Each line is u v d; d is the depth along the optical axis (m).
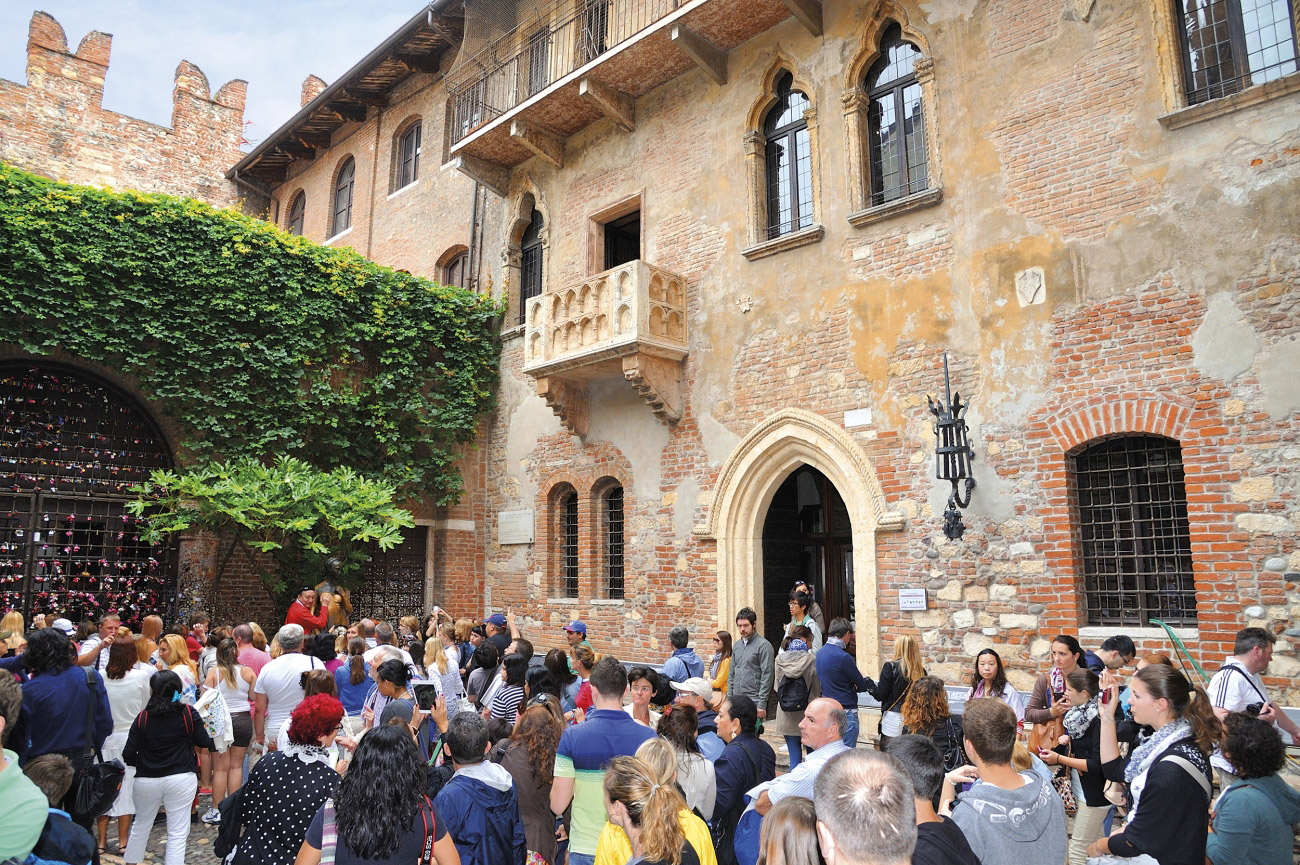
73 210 13.39
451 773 5.55
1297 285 8.34
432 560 16.81
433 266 19.95
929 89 11.21
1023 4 10.53
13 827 3.55
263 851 4.42
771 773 5.16
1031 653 9.57
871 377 11.32
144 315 13.85
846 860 2.48
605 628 14.22
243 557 15.09
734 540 12.56
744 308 12.85
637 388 13.16
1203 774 4.19
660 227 14.23
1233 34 9.16
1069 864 5.84
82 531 13.90
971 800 3.74
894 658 7.35
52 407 13.82
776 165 13.14
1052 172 10.08
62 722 6.13
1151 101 9.44
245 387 14.55
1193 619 8.85
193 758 6.43
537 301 14.70
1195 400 8.83
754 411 12.53
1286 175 8.54
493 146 16.52
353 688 7.81
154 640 8.99
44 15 24.16
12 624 9.05
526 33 16.92
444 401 16.67
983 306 10.44
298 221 26.08
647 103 14.79
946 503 10.44
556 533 15.76
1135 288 9.34
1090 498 9.71
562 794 4.92
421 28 18.89
